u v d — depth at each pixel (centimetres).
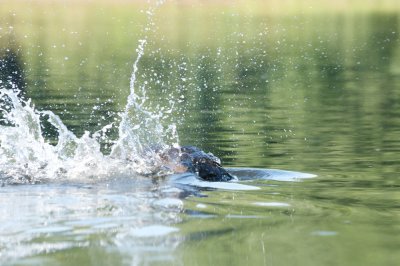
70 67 5228
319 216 1533
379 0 11025
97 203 1579
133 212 1499
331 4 10344
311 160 2400
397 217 1533
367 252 1257
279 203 1653
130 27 7425
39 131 2155
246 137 2916
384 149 2622
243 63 5616
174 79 4762
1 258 1192
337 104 3966
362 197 1758
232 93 4300
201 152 2058
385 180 2019
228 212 1534
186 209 1544
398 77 5172
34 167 1950
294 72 5322
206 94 4225
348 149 2630
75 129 2980
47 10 8350
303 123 3306
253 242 1305
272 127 3189
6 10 8150
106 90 4203
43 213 1479
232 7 9138
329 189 1866
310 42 7031
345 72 5434
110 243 1277
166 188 1772
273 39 7081
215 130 3073
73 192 1702
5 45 6150
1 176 1856
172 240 1302
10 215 1461
